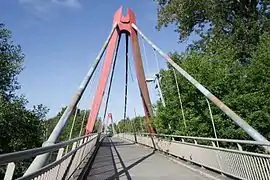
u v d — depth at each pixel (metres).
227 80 14.86
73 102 11.46
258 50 14.96
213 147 9.80
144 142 29.50
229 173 8.66
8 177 3.20
